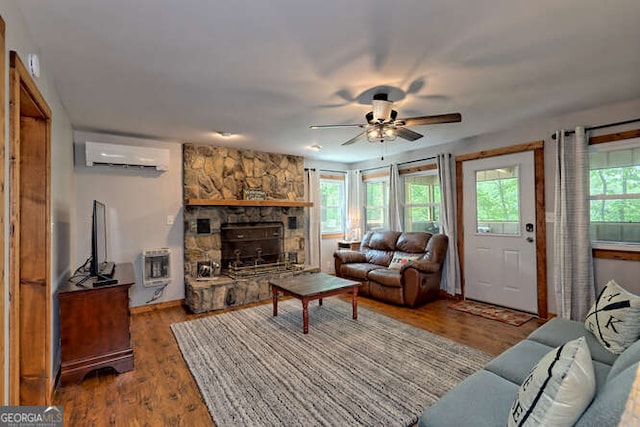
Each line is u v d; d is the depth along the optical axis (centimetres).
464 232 457
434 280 449
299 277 418
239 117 338
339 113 327
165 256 434
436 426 130
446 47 201
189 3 155
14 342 144
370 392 225
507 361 177
